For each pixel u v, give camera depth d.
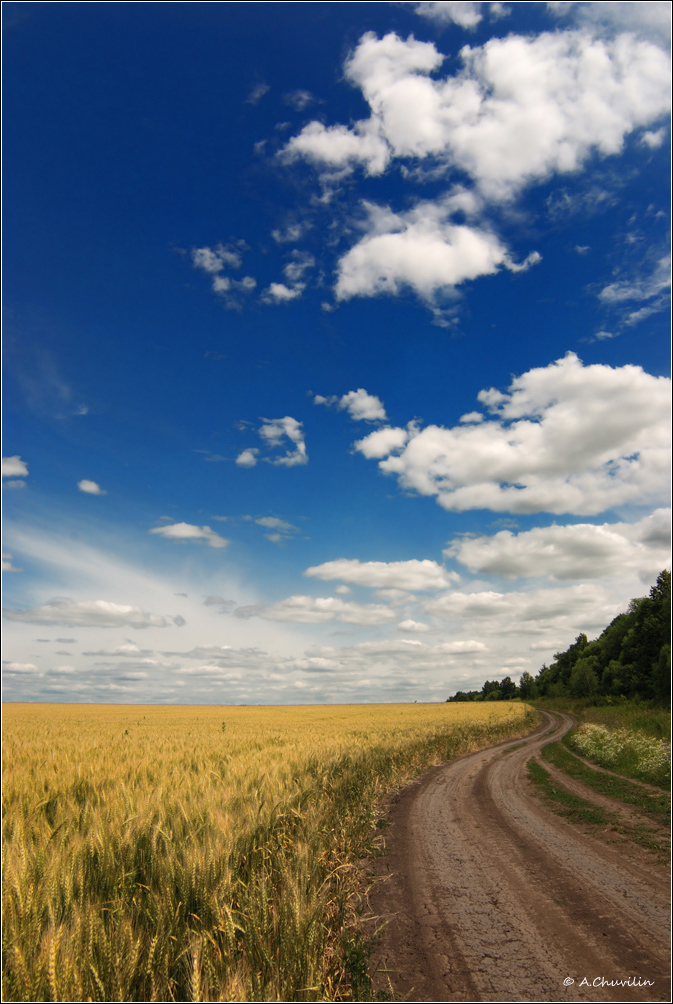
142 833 5.22
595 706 54.97
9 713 62.50
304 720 43.16
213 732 25.39
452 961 4.27
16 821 4.84
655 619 46.62
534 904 5.36
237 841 5.39
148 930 4.03
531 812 9.60
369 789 11.54
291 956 3.69
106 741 16.33
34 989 3.13
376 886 6.07
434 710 68.94
